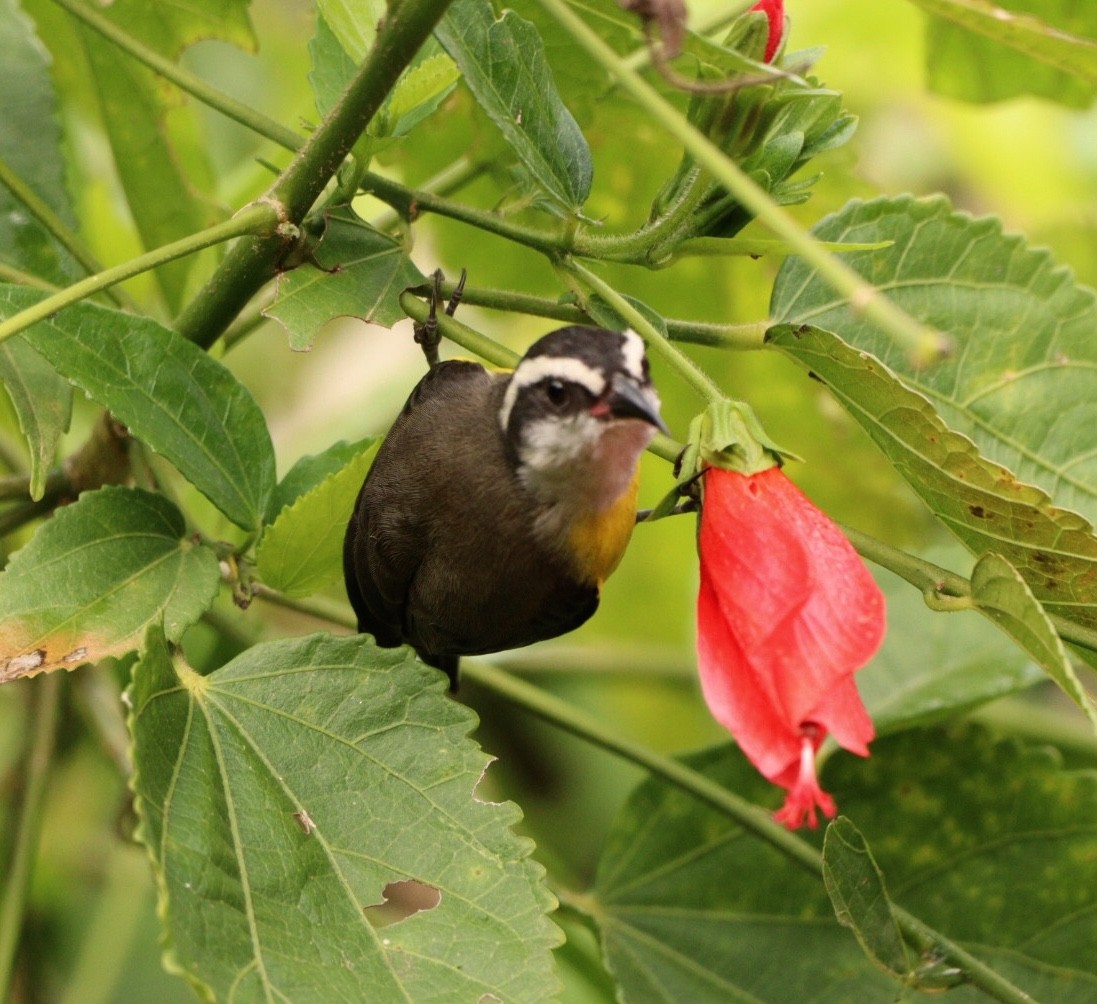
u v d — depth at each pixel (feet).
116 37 10.30
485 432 10.39
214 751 10.18
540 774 10.94
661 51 10.08
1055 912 10.41
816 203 10.65
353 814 10.16
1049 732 10.66
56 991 10.71
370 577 10.42
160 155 10.55
